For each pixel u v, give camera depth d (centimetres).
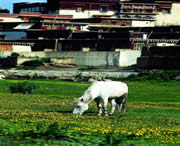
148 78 7650
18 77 8281
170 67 8406
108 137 1237
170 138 1673
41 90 5016
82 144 1205
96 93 2392
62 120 2047
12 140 1149
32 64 9781
